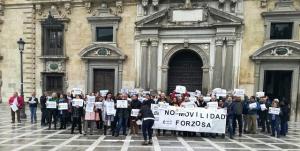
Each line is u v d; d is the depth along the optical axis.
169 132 17.11
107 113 15.20
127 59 26.61
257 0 23.86
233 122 16.22
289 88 23.83
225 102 17.19
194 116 15.66
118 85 26.86
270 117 16.52
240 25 24.05
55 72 28.20
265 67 23.97
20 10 28.55
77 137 14.77
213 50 24.95
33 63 28.61
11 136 14.75
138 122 15.80
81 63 27.66
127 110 15.66
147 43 26.05
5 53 29.19
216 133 16.64
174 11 25.44
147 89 26.14
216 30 24.50
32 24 28.36
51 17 27.66
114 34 26.73
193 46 25.45
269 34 23.70
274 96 24.20
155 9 25.95
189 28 25.31
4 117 22.47
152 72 26.06
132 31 26.42
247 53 24.19
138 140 14.25
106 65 27.20
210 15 24.70
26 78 28.70
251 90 24.19
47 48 28.52
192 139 14.91
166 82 26.22
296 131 18.52
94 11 27.11
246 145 13.62
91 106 15.60
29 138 14.27
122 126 16.52
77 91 18.91
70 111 17.16
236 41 24.36
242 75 24.34
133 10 26.36
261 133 17.44
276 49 23.33
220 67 24.56
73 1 27.34
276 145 13.78
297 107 23.39
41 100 18.69
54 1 27.61
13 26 28.83
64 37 27.83
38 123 19.53
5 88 29.50
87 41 27.42
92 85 27.58
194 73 26.53
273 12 23.30
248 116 17.36
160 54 26.17
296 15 22.97
